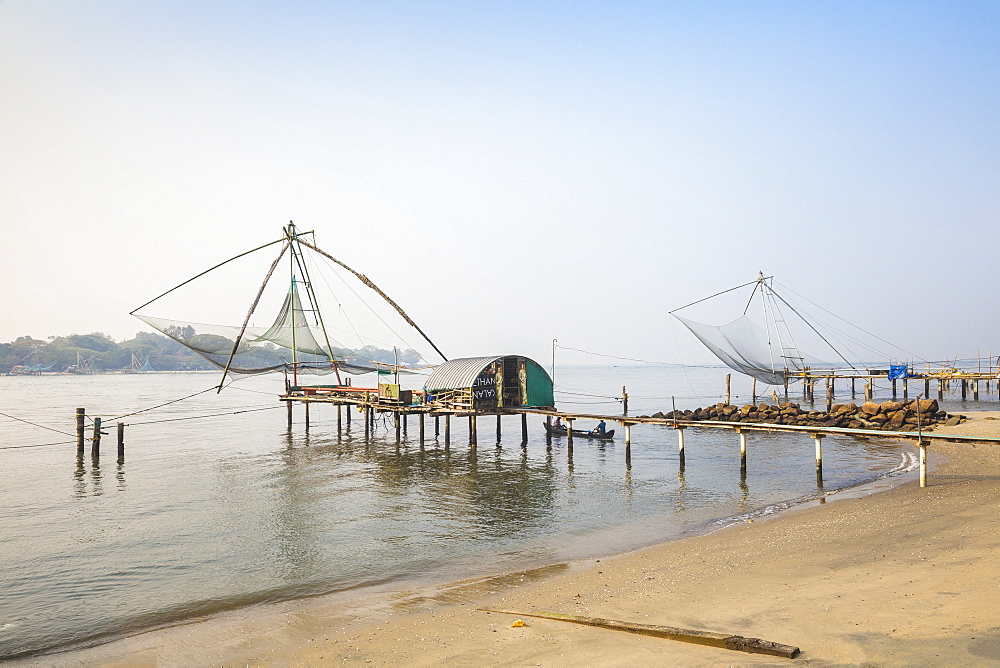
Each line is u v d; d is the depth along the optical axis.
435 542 20.11
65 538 21.31
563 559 17.66
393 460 38.00
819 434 27.98
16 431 55.84
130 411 77.81
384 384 43.53
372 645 11.16
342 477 32.50
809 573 13.32
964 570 11.94
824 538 16.78
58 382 189.75
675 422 32.69
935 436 24.62
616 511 24.02
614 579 14.63
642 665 8.49
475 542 20.02
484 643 10.52
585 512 23.97
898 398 77.06
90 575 17.47
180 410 80.31
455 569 17.20
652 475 31.77
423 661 9.96
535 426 56.59
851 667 7.69
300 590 15.85
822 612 10.23
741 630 9.66
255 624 13.45
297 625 13.18
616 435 47.66
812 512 21.58
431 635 11.35
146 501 27.14
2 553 19.61
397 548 19.52
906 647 8.13
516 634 10.86
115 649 12.42
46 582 16.92
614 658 8.94
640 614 11.20
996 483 23.92
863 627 9.20
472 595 14.53
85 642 12.91
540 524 22.23
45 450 43.34
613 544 19.20
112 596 15.78
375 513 24.38
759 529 19.28
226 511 25.08
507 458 38.06
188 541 20.77
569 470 33.72
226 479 32.16
